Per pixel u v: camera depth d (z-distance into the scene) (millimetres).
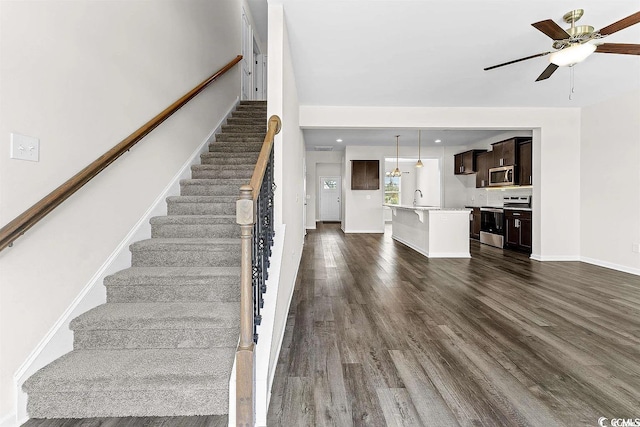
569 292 3648
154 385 1560
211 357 1734
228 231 2652
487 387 1847
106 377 1556
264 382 1613
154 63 2752
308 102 5129
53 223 1685
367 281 4121
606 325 2717
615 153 4719
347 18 2748
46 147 1642
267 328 1886
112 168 2176
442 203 9164
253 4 6484
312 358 2168
